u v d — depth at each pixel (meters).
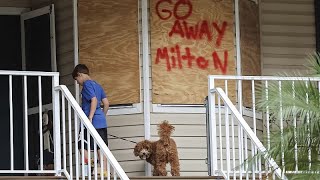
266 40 27.28
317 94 18.94
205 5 25.61
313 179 18.70
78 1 25.50
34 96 26.52
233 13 25.88
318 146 18.81
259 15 27.08
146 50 25.11
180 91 25.16
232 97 25.55
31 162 26.48
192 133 25.05
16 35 27.41
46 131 25.94
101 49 25.28
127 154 24.84
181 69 25.25
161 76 25.11
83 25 25.42
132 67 25.12
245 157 20.31
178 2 25.45
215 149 21.47
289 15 27.64
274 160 18.95
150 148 23.30
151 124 24.89
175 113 25.06
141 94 25.03
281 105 18.89
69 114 20.45
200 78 25.33
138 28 25.23
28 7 27.31
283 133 18.89
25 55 26.78
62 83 25.73
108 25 25.31
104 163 22.12
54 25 25.97
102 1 25.41
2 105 27.38
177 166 23.20
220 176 21.05
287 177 18.98
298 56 27.53
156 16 25.28
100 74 25.23
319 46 27.70
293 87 19.11
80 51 25.38
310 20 27.80
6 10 27.30
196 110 25.17
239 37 25.86
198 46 25.44
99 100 22.72
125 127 24.97
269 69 27.19
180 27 25.38
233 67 25.69
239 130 20.20
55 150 20.80
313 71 20.84
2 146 27.25
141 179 20.72
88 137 19.80
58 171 20.69
